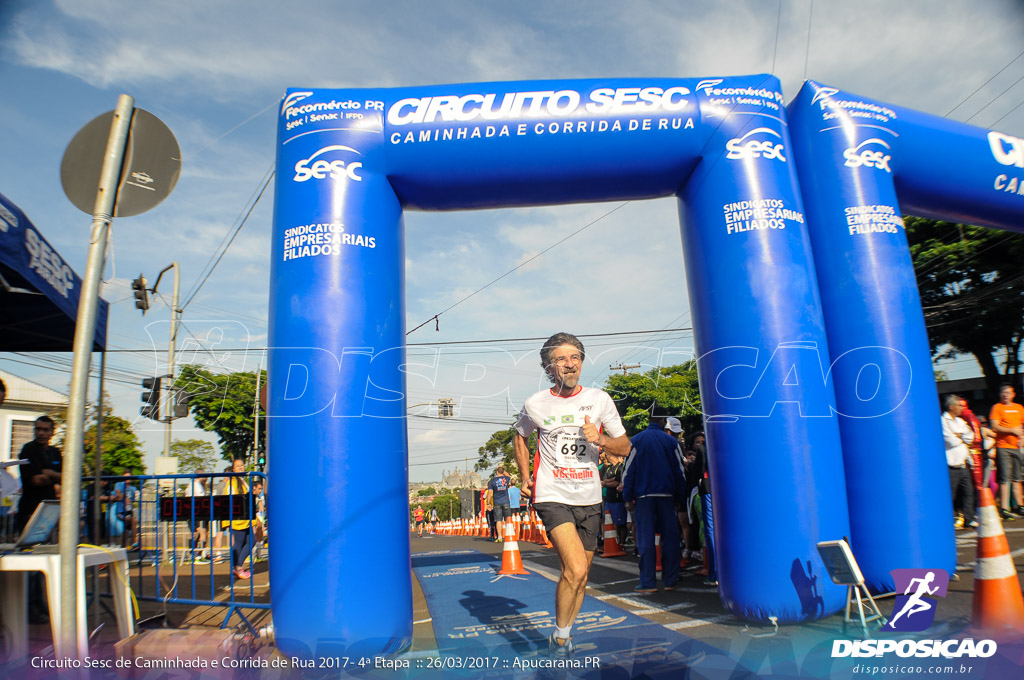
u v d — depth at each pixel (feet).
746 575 12.71
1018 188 17.53
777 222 14.05
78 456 9.48
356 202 13.38
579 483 11.06
